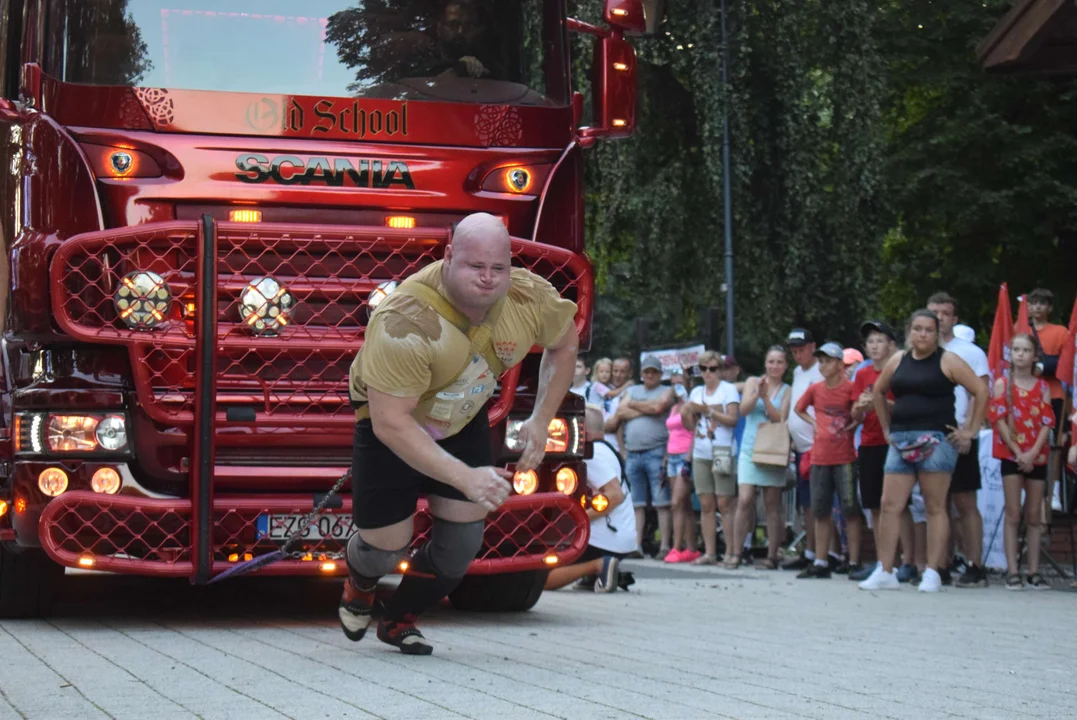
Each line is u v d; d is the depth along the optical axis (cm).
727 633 757
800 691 534
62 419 739
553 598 1002
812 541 1346
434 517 617
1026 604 962
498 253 533
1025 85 2758
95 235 738
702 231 2306
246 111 780
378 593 917
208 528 729
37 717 468
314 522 746
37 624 786
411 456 541
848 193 2209
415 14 810
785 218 2214
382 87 797
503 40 821
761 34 2200
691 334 2431
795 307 2234
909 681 566
